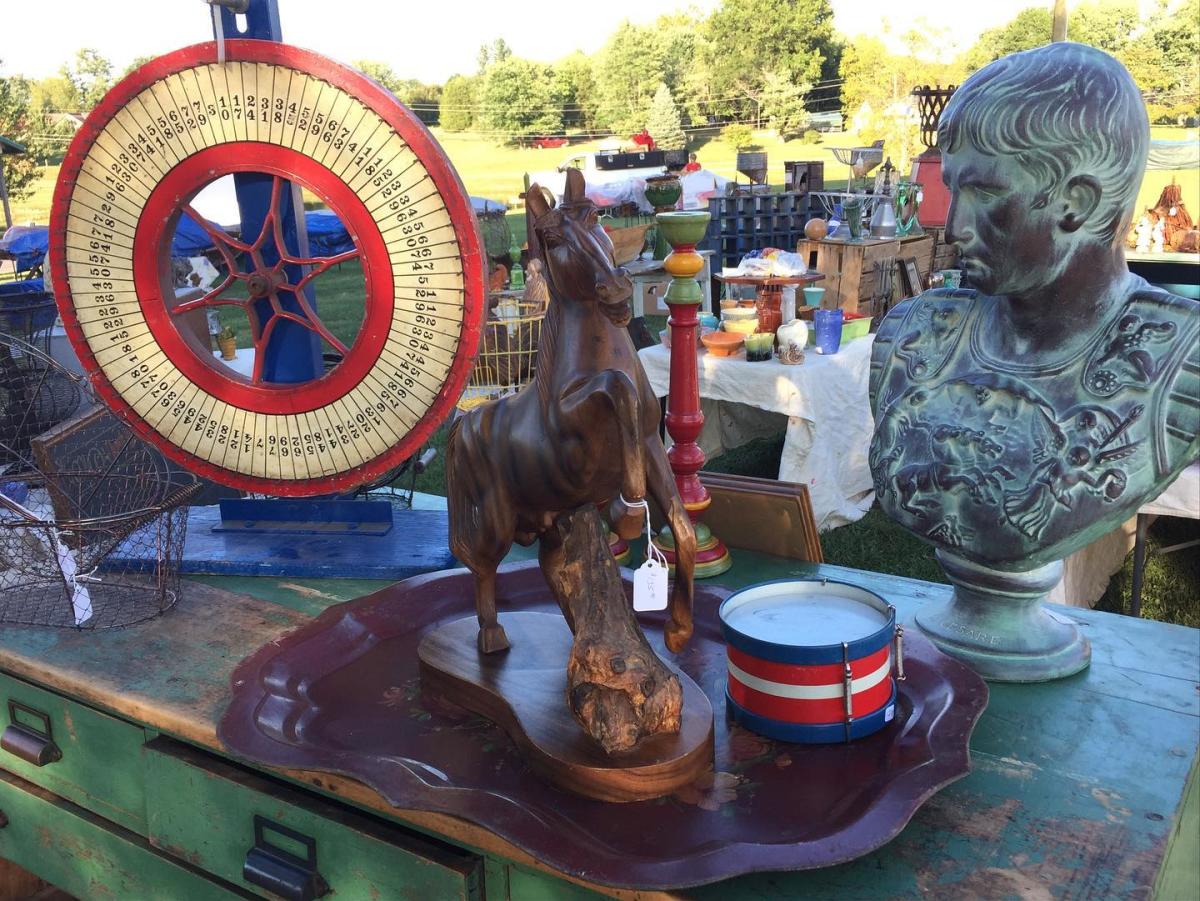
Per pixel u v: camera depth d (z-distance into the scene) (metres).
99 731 0.99
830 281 3.54
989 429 0.81
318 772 0.70
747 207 4.67
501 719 0.81
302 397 1.16
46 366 1.68
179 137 1.09
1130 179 0.70
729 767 0.74
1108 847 0.64
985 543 0.82
